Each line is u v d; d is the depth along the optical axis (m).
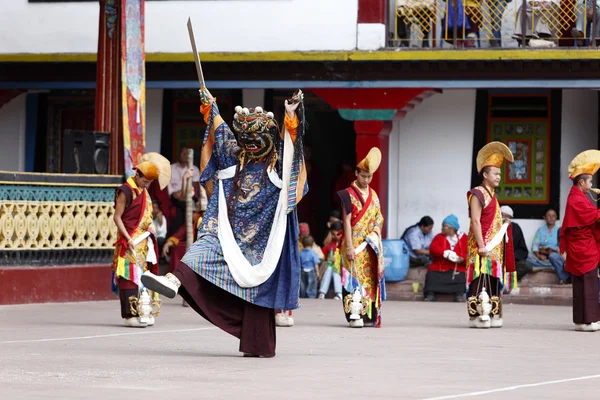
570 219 20.84
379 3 31.19
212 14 32.41
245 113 14.97
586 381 13.17
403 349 16.95
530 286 30.17
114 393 11.59
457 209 32.66
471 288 21.50
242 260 14.79
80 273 26.78
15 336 18.48
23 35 33.81
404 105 30.95
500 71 30.06
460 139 32.62
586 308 20.67
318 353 16.14
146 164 20.98
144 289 20.66
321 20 31.61
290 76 31.41
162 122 35.22
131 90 28.03
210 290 14.95
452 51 29.94
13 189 25.16
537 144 32.19
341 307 27.28
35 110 35.97
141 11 28.38
